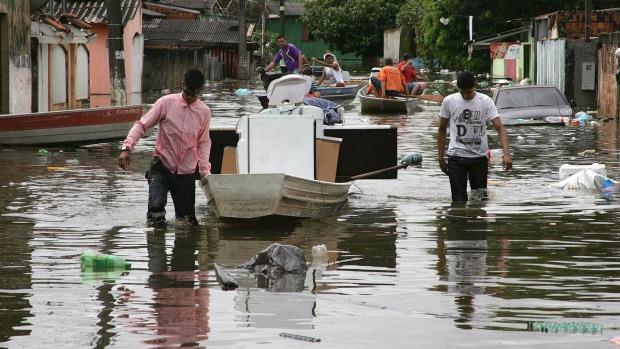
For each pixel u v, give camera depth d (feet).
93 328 37.19
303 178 64.28
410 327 37.22
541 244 55.06
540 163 95.20
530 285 44.47
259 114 71.92
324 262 50.52
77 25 176.04
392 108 171.32
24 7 139.54
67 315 39.14
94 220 63.77
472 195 72.08
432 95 211.61
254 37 454.81
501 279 45.80
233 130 73.67
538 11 294.46
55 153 106.83
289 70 148.36
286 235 58.85
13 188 78.69
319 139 70.69
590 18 201.87
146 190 77.71
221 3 517.14
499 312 39.47
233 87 276.00
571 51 189.16
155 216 62.18
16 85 136.56
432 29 327.88
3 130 109.70
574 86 189.37
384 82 179.73
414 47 431.84
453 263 49.83
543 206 69.21
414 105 181.78
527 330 36.73
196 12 401.70
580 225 61.31
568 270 47.85
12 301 41.50
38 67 153.58
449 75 344.90
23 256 51.75
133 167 93.81
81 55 187.32
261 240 57.21
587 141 116.16
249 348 34.45
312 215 65.41
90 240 56.70
